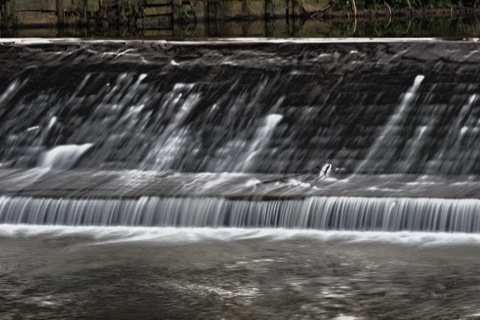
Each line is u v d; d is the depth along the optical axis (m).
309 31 27.47
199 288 11.81
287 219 14.05
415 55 16.48
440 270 12.23
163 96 17.28
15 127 17.45
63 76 17.88
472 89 16.00
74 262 12.90
